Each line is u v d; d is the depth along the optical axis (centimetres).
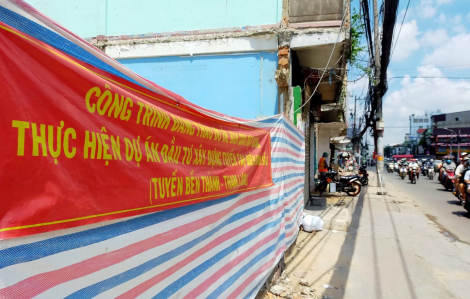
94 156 131
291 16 661
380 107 1402
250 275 321
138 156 158
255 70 679
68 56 124
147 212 164
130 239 155
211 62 700
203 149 228
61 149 116
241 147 305
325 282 412
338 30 634
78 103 124
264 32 666
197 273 220
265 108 673
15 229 100
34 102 107
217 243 253
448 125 6575
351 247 562
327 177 1206
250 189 322
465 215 891
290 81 661
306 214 756
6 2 100
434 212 935
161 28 717
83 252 128
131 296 155
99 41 733
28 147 105
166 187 181
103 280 138
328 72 791
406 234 663
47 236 113
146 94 171
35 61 109
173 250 192
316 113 1105
